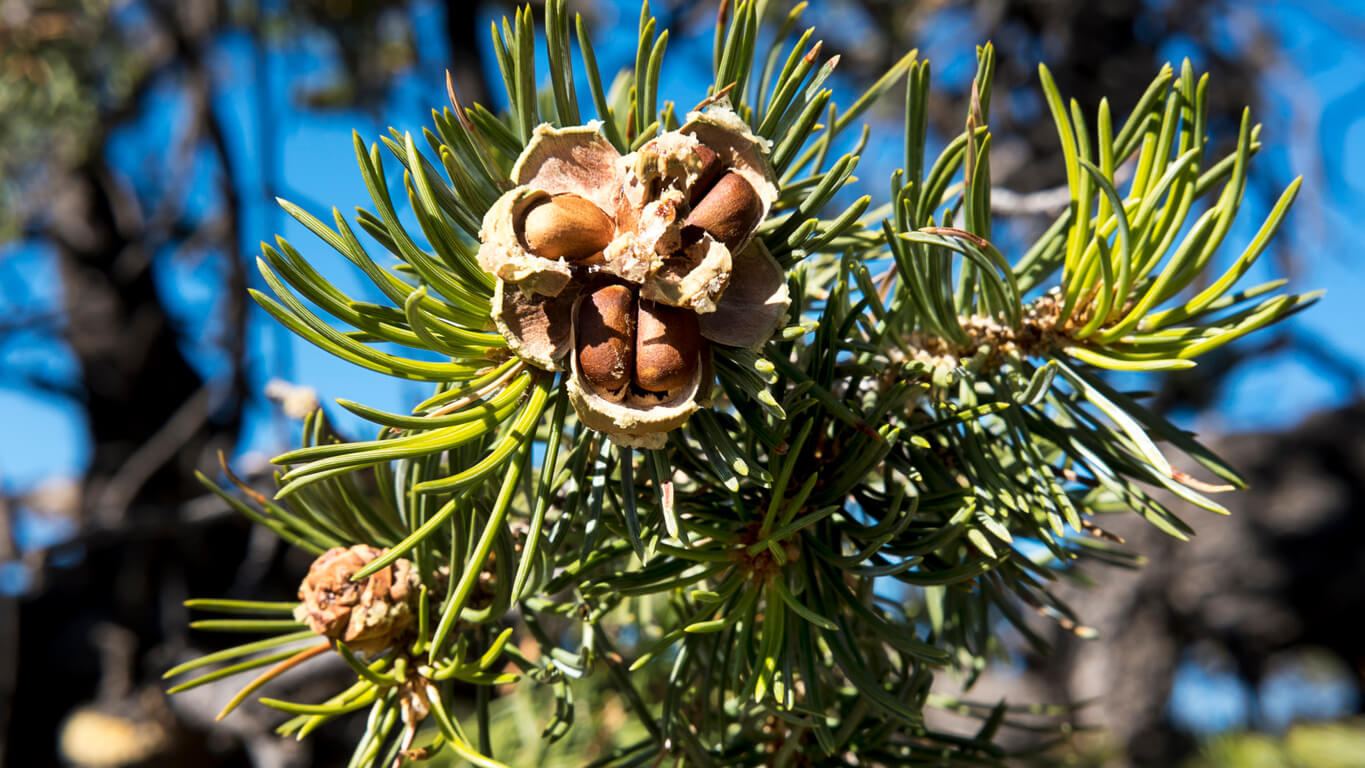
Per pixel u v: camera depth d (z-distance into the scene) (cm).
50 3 108
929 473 28
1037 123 113
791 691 27
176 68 119
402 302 25
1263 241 27
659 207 24
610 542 30
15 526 108
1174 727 131
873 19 124
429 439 24
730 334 25
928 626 44
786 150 26
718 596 27
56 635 117
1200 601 157
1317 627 160
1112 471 28
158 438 91
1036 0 114
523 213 25
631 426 25
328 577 28
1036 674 122
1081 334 29
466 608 29
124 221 132
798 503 26
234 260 91
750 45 26
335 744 94
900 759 32
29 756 114
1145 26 114
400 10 110
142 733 101
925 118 28
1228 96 111
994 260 27
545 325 25
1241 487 27
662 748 29
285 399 30
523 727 47
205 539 111
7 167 114
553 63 27
